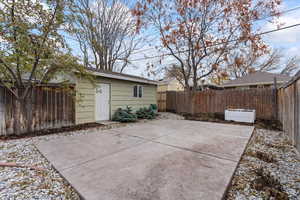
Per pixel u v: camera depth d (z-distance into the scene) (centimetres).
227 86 1231
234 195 185
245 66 1742
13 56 385
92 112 677
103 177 221
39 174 233
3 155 305
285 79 1005
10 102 455
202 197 175
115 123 687
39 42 413
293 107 372
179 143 390
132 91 877
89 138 438
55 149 342
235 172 242
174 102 1141
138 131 531
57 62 448
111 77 727
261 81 1081
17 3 371
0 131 439
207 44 946
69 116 588
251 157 306
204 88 1731
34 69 437
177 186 197
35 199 175
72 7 448
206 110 953
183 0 891
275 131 553
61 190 195
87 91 655
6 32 376
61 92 562
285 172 242
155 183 204
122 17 1283
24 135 457
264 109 751
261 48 898
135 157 296
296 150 345
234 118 747
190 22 932
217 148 350
